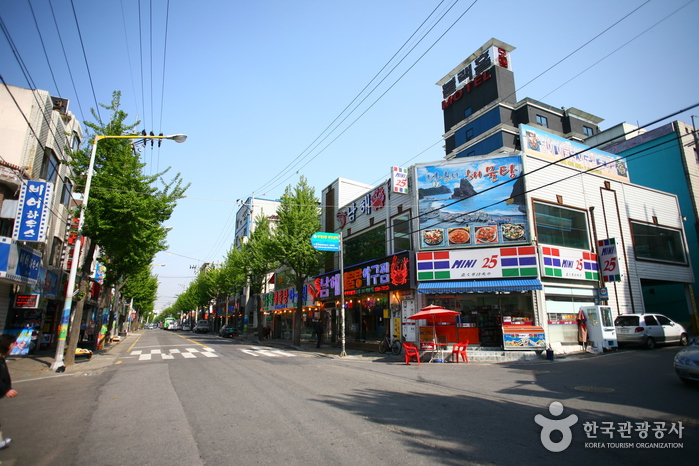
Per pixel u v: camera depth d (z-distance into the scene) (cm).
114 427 630
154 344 2775
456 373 1280
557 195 1998
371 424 638
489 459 486
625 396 838
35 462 479
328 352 2244
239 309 6038
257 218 3500
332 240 2119
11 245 1430
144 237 1717
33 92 1697
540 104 3756
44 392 948
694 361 882
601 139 3434
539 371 1269
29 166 1664
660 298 2620
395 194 2277
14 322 1822
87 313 3183
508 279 1809
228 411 727
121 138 1631
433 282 1927
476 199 1966
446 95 4350
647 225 2358
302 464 470
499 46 3847
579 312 1855
